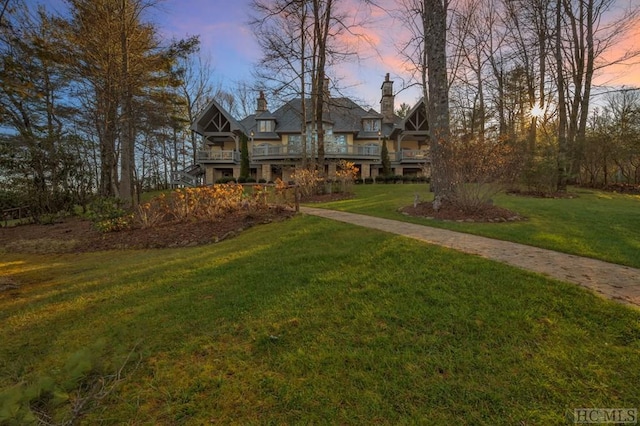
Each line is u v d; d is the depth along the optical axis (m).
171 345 2.69
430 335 2.65
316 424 1.84
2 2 6.15
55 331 3.10
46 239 8.68
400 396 2.03
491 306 3.01
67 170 13.60
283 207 9.57
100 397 1.83
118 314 3.39
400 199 12.02
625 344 2.41
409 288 3.48
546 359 2.29
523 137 14.86
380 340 2.61
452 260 4.22
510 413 1.86
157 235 7.88
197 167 33.38
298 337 2.72
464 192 8.03
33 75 8.50
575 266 4.00
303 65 15.65
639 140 15.17
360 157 27.14
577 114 16.62
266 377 2.26
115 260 6.17
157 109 13.84
